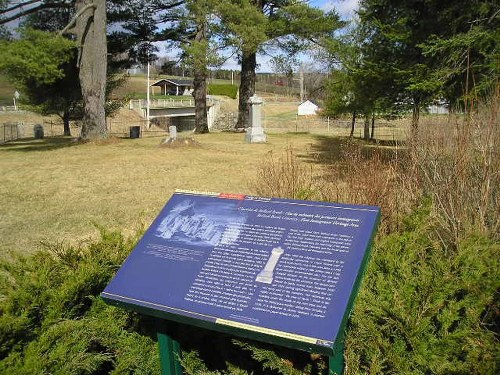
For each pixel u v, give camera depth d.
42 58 14.91
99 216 8.22
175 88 84.94
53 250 3.34
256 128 20.69
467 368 2.08
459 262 2.55
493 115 4.39
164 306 2.37
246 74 28.73
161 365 2.69
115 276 2.61
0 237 7.11
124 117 49.22
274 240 2.51
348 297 2.12
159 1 23.94
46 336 2.45
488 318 2.57
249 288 2.31
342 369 2.33
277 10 25.77
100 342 2.73
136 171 12.66
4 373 2.23
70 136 30.22
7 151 18.08
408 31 11.76
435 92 11.06
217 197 2.91
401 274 2.57
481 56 10.82
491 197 4.02
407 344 2.28
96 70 19.70
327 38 24.20
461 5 10.77
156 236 2.77
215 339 3.00
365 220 2.46
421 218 3.43
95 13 19.23
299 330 2.05
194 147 17.64
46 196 9.89
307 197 5.09
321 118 43.69
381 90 13.38
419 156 5.17
